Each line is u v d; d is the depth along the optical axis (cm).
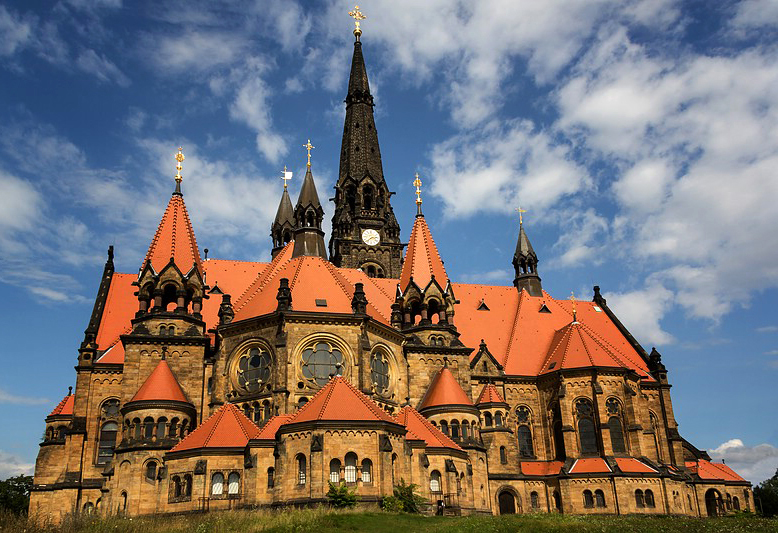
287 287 8375
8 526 5575
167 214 9469
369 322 8619
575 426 9831
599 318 11844
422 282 10000
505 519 6425
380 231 13338
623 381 9919
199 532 5569
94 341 9200
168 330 8769
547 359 10594
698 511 10300
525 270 12538
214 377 8450
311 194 9831
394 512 6594
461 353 9738
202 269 9756
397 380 9081
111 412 8988
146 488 7769
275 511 6612
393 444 7394
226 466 7400
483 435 9619
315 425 7075
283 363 8012
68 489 8512
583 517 7150
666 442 10544
